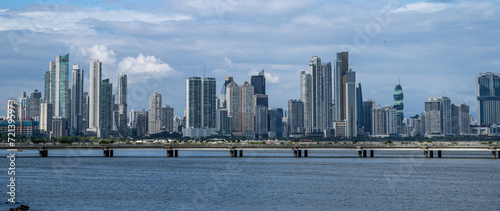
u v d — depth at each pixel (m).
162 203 118.31
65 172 180.38
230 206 114.88
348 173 178.50
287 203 118.19
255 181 156.38
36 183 149.88
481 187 143.12
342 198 124.62
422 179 160.88
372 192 133.75
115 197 125.88
